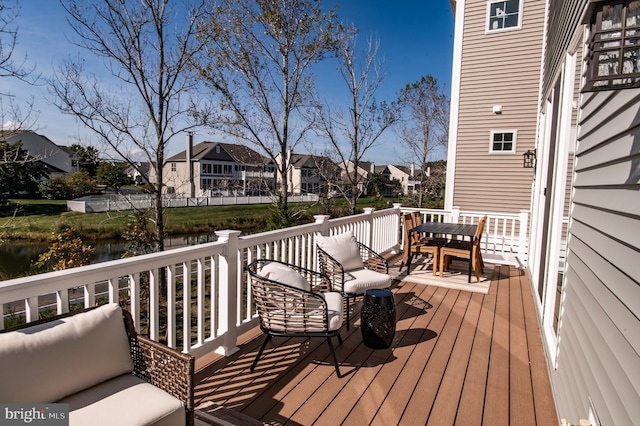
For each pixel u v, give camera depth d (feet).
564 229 15.65
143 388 5.45
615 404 4.38
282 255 11.84
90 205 55.57
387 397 7.72
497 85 26.73
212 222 56.80
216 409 7.21
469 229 17.65
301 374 8.61
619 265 4.63
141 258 7.18
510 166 26.53
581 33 8.14
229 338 9.49
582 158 7.28
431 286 16.26
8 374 4.53
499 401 7.65
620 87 4.77
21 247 38.50
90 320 5.54
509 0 26.07
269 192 36.22
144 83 21.71
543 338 10.13
